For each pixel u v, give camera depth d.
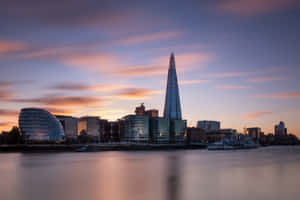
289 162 141.50
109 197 58.88
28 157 162.50
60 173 93.00
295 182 76.62
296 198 58.47
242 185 71.94
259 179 81.88
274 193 62.62
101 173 93.56
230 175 90.19
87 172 96.06
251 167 114.50
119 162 134.38
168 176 87.38
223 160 153.50
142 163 130.12
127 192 63.41
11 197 59.19
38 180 79.12
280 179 82.06
